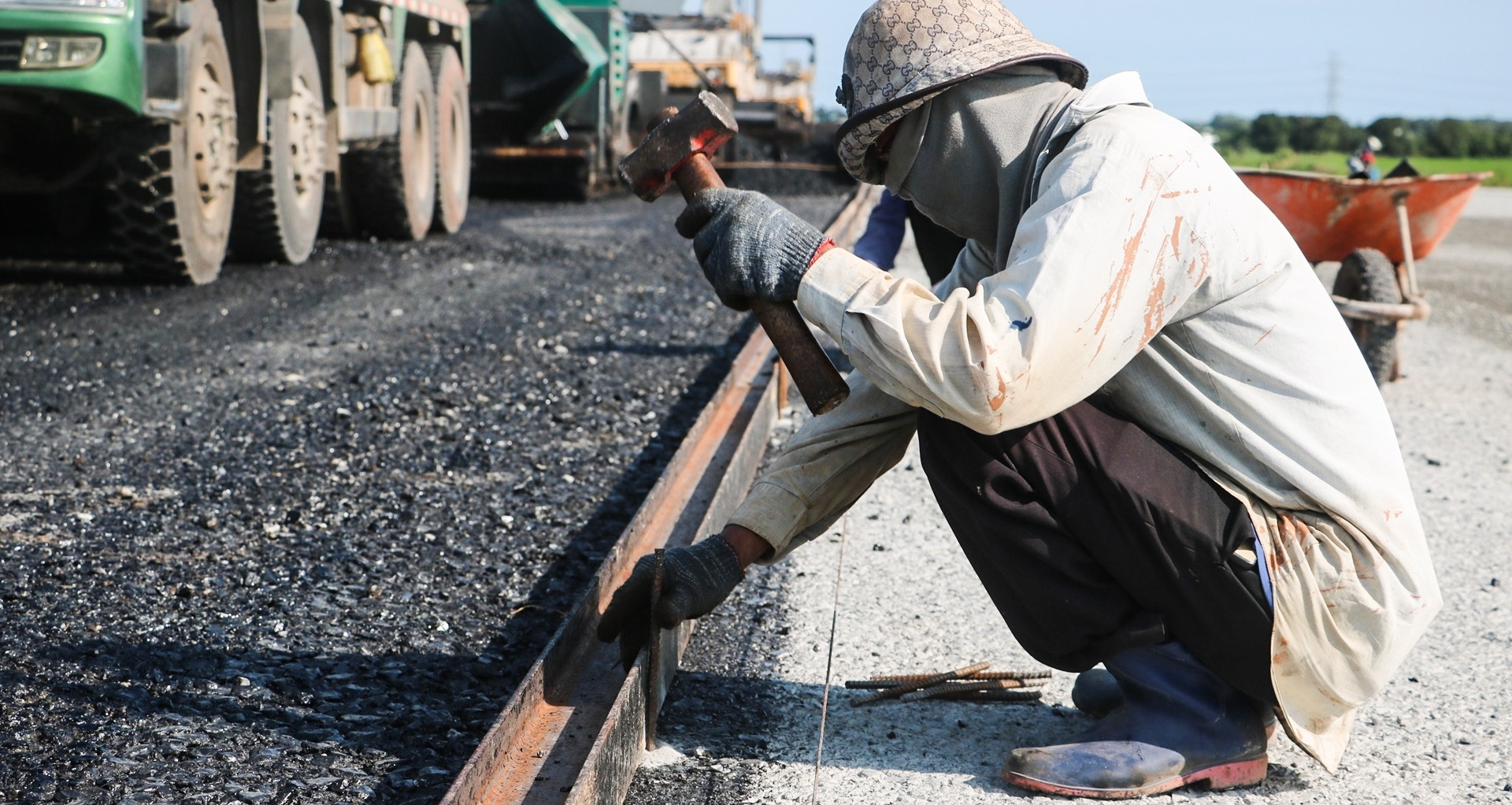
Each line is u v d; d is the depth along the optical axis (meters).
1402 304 5.54
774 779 2.07
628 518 3.48
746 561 2.20
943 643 2.69
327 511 3.40
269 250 8.09
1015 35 1.94
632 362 5.45
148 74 6.30
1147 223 1.79
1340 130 63.78
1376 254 5.71
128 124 6.40
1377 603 1.92
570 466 3.94
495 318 6.38
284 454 3.91
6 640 2.50
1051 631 2.06
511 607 2.83
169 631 2.59
